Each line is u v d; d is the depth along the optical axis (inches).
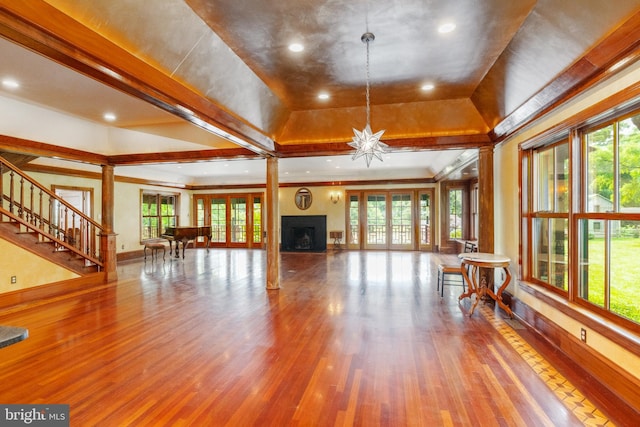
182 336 128.7
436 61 124.5
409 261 320.2
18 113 167.5
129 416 78.2
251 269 282.7
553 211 129.3
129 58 89.7
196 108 120.6
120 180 346.6
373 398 85.4
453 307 165.3
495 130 162.1
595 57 85.0
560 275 123.7
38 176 266.1
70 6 72.4
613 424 74.3
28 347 118.0
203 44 105.8
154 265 306.0
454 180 383.6
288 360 107.6
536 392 87.6
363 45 113.0
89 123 207.5
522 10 92.5
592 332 96.7
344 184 420.2
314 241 427.8
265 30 103.4
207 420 76.7
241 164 340.8
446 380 94.1
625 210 89.4
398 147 183.6
